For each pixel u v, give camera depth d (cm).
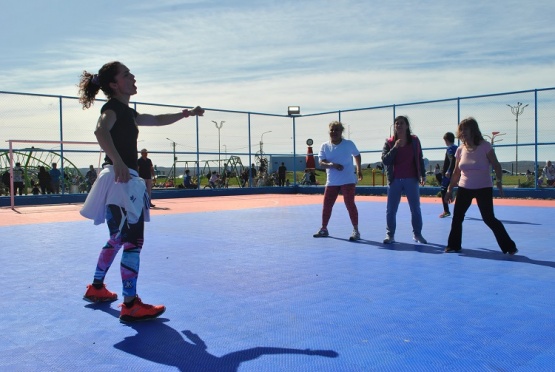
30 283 462
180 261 559
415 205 682
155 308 347
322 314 354
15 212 1310
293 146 2230
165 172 2289
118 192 349
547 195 1609
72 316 359
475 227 848
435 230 820
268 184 2316
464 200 596
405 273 487
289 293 413
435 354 276
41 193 1761
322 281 455
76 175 1819
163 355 282
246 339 306
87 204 367
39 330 328
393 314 351
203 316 354
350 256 584
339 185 730
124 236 345
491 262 538
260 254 602
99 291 393
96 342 304
